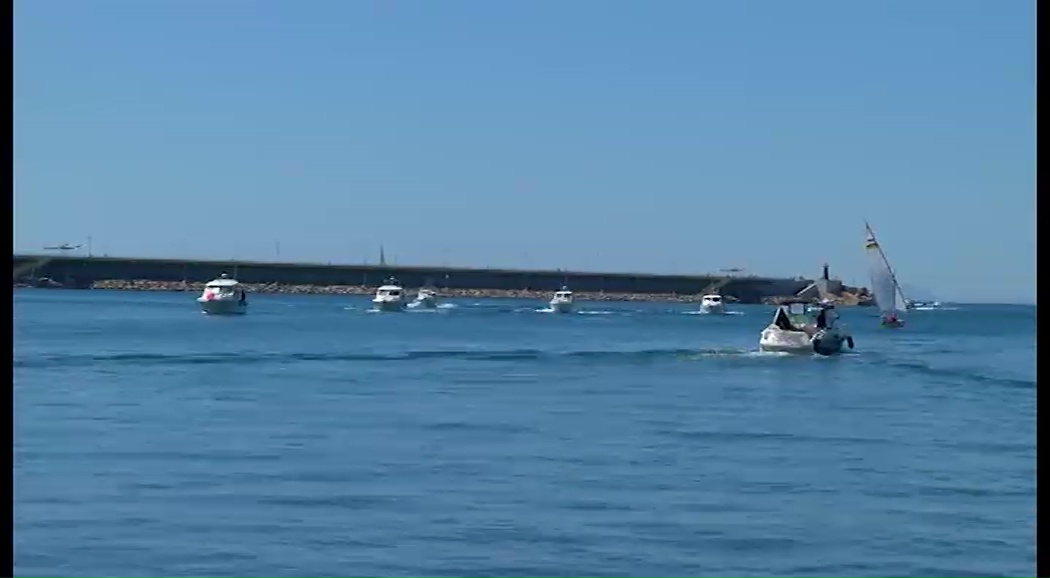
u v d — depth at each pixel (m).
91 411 69.75
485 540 35.16
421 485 44.00
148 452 52.44
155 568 31.91
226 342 141.88
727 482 45.50
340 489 43.09
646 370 107.62
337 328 183.38
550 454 52.62
